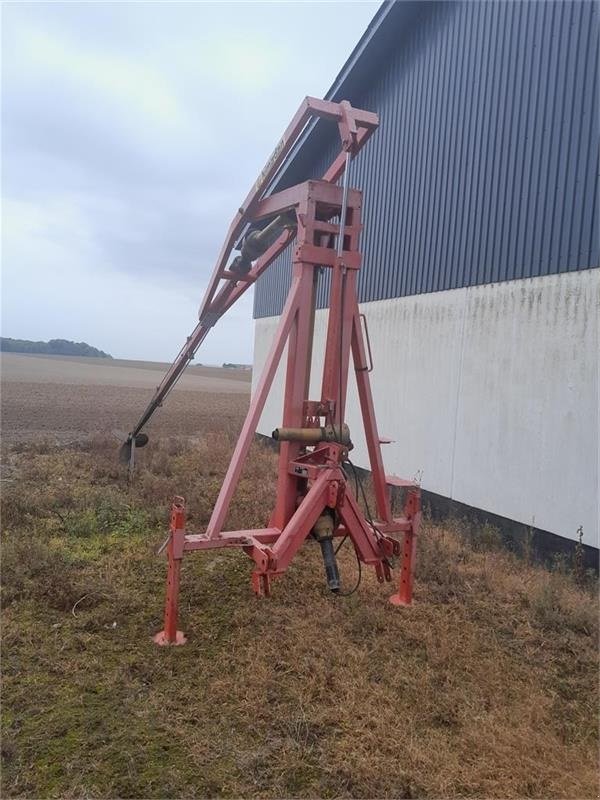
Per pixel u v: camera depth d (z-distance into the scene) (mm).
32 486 8086
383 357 9406
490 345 7105
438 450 8000
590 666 4086
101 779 2732
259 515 7008
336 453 4215
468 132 7641
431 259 8297
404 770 2875
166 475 9430
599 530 5602
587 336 5797
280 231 5258
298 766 2875
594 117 5781
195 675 3646
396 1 8633
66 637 4016
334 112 4148
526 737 3184
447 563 5773
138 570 5312
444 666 3912
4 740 2949
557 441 6113
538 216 6453
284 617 4465
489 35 7320
